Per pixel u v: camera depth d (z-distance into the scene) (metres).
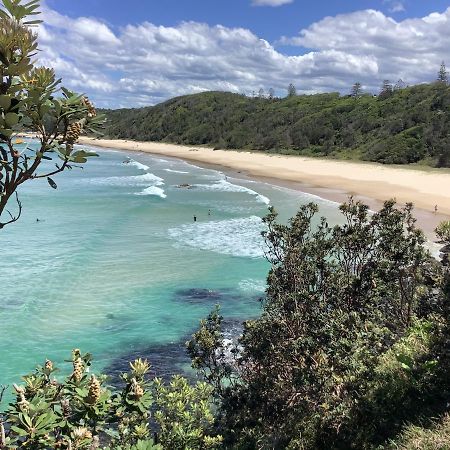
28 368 11.89
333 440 5.32
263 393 6.41
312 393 5.77
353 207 8.50
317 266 7.52
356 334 5.77
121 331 14.20
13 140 2.45
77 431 3.19
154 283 18.11
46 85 2.41
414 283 7.38
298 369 5.90
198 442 5.17
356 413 5.38
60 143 2.54
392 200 8.12
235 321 14.59
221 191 43.34
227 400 6.80
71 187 45.28
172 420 5.56
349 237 7.70
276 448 5.82
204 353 7.24
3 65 2.25
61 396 3.52
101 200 37.66
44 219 29.30
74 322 14.69
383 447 4.71
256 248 22.86
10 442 3.02
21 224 27.61
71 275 18.77
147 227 27.73
